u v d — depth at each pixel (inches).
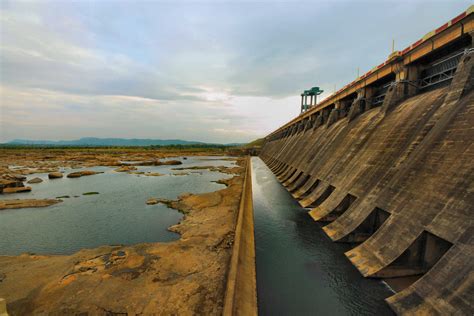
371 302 586.2
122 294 576.4
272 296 631.8
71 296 569.9
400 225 671.8
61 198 1731.1
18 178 2308.1
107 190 1995.6
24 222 1253.7
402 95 1187.9
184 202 1556.3
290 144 3228.3
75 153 6053.2
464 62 795.4
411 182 722.2
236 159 5546.3
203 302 545.3
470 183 545.6
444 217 560.7
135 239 1033.5
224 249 822.5
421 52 1047.0
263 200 1604.3
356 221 882.1
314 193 1422.2
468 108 682.2
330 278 697.6
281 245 920.3
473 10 757.3
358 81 1637.6
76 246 981.8
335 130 1808.6
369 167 1019.3
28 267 718.5
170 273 670.5
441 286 475.5
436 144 714.2
